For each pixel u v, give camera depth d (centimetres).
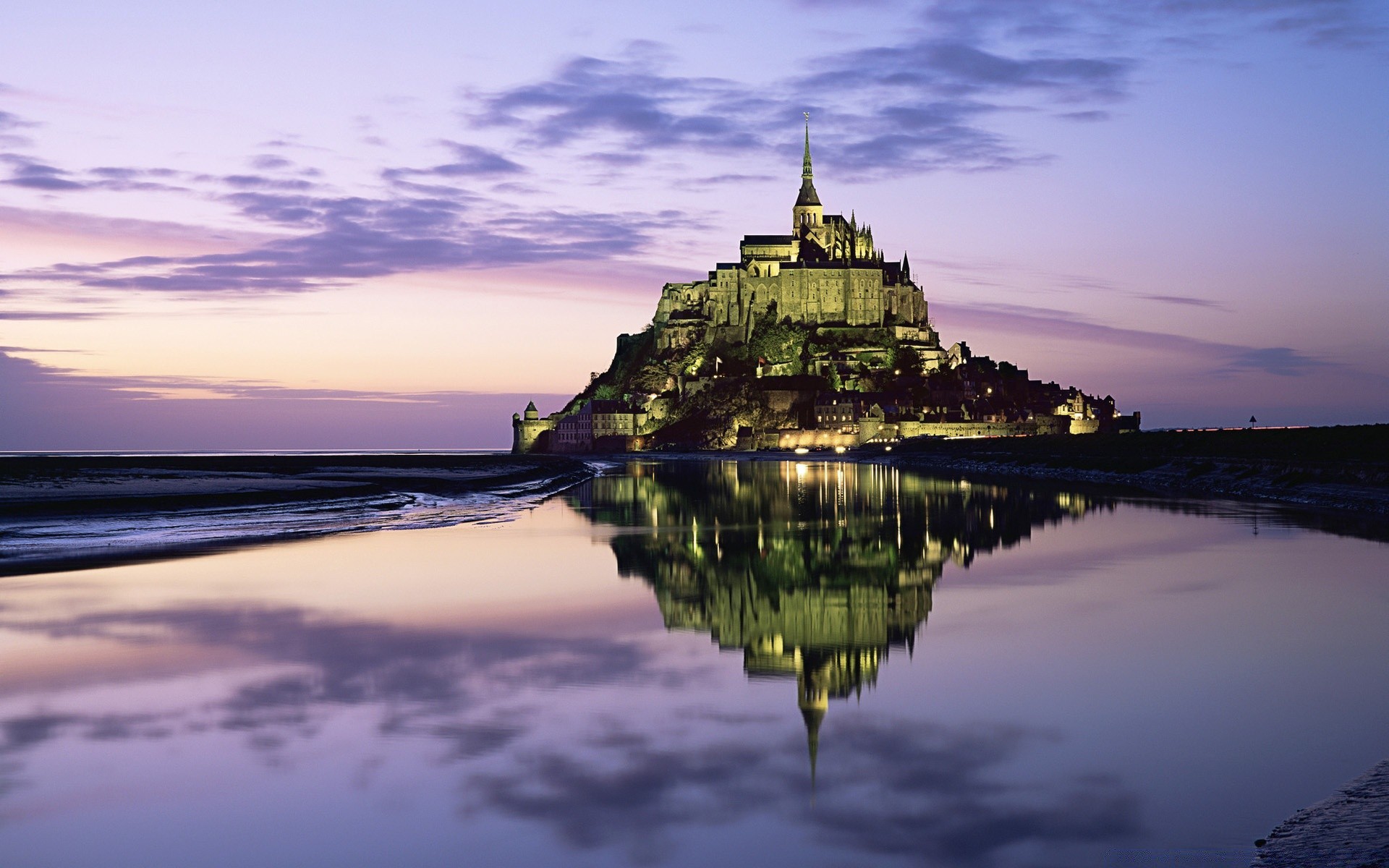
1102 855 1745
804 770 2159
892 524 7469
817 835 1842
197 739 2331
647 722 2486
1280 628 3516
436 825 1878
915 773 2139
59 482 11269
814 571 5066
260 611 3850
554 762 2198
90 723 2445
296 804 1970
